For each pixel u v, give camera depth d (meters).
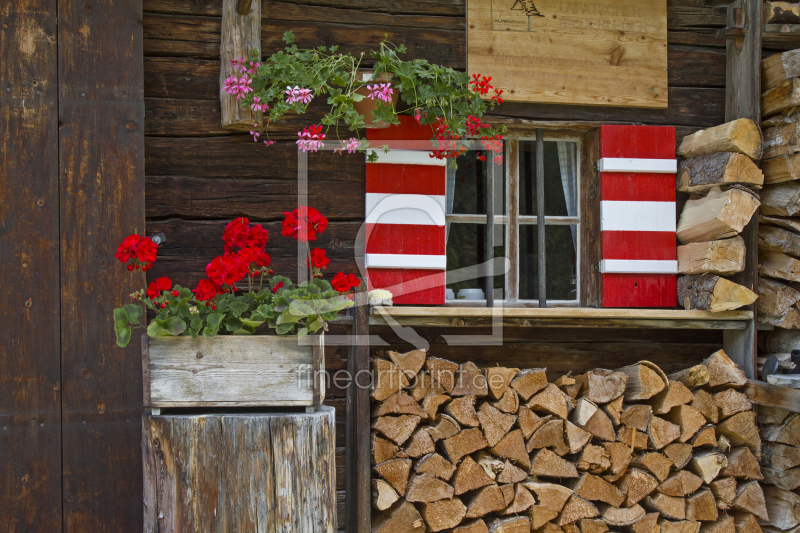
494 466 2.36
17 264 2.33
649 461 2.48
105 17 2.44
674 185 2.90
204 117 2.63
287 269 2.68
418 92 2.54
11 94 2.35
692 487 2.49
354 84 2.53
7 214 2.33
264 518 1.67
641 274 2.86
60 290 2.36
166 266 2.57
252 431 1.67
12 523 2.28
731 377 2.61
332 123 2.49
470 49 2.77
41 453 2.31
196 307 1.71
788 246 2.73
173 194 2.60
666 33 2.94
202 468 1.66
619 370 2.61
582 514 2.41
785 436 2.63
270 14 2.68
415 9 2.81
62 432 2.33
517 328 2.86
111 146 2.42
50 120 2.38
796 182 2.72
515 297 2.99
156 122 2.59
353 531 2.27
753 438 2.59
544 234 2.92
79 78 2.41
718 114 3.01
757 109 2.80
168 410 1.79
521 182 3.13
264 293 1.83
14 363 2.31
